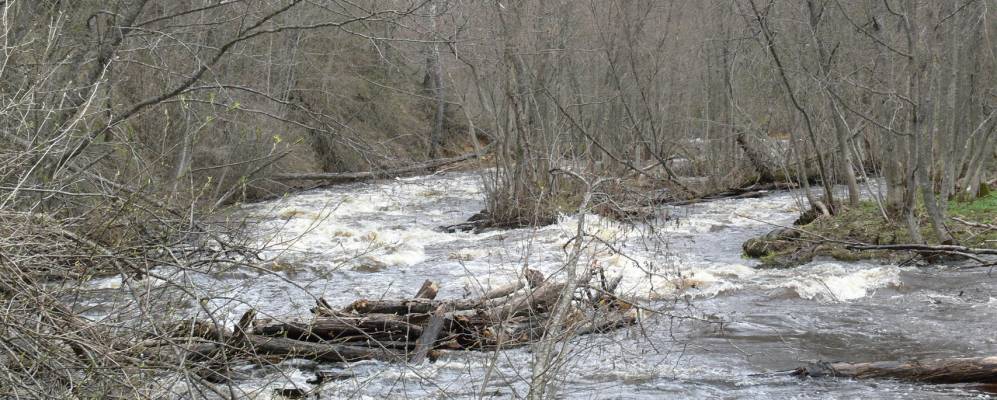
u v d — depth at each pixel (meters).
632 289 10.33
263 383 6.66
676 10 24.20
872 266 11.91
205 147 13.28
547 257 12.91
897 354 7.83
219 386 6.27
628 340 8.23
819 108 16.72
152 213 5.88
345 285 11.26
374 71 25.75
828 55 15.19
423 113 29.61
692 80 24.41
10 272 4.80
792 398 6.66
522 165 17.33
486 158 20.19
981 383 6.84
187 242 6.56
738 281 11.15
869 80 14.67
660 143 23.20
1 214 5.13
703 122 24.05
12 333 4.76
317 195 22.39
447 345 7.85
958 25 13.95
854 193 14.88
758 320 9.13
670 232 15.35
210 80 13.56
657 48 23.62
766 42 16.08
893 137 13.38
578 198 17.97
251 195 20.03
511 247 14.16
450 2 14.55
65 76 9.36
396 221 18.39
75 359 4.86
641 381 7.07
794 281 10.88
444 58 17.78
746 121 21.22
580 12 20.89
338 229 16.36
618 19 22.17
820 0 15.03
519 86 18.23
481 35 17.30
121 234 5.95
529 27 18.38
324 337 7.59
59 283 5.42
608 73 23.06
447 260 13.30
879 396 6.63
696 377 7.16
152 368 4.87
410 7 10.73
